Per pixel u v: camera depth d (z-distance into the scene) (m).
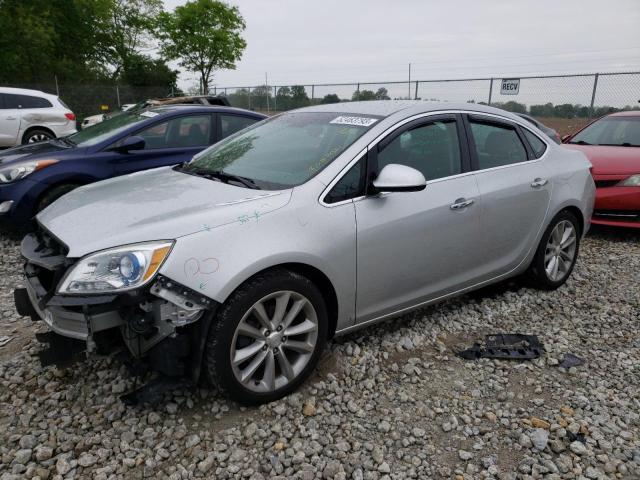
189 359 2.68
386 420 2.80
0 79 29.62
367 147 3.23
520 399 3.04
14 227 5.79
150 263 2.48
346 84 19.62
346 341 3.61
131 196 3.15
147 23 44.31
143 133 6.28
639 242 6.38
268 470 2.42
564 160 4.52
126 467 2.42
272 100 22.70
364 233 3.09
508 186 3.93
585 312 4.23
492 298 4.43
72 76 35.41
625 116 7.85
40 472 2.37
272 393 2.87
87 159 5.93
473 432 2.73
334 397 2.96
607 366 3.41
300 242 2.83
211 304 2.55
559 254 4.56
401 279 3.37
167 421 2.73
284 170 3.24
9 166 5.75
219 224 2.67
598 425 2.79
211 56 36.09
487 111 4.06
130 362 2.67
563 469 2.47
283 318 2.87
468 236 3.69
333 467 2.43
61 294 2.49
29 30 30.50
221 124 6.78
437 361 3.44
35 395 2.95
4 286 4.59
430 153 3.58
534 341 3.72
